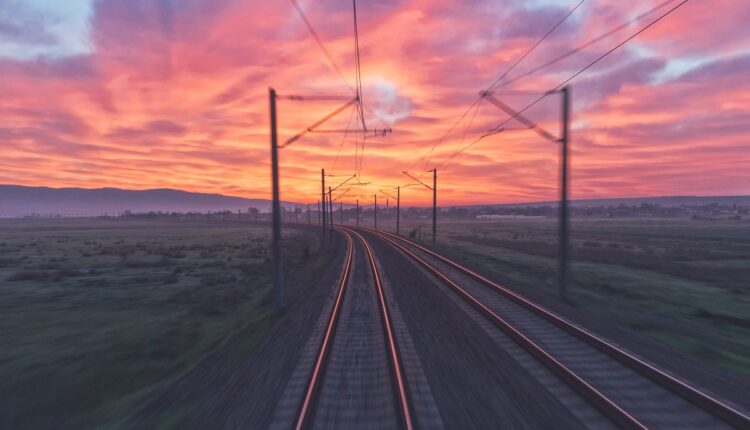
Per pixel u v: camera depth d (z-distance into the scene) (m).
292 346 11.94
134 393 10.34
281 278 17.44
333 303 18.19
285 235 109.19
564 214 17.42
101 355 14.23
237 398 8.41
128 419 8.03
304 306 18.03
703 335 13.07
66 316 21.05
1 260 47.22
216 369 10.47
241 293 25.58
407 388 8.44
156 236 105.56
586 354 10.47
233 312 21.47
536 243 60.78
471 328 13.40
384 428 7.00
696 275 28.69
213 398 8.52
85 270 40.53
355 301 18.62
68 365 13.21
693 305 19.30
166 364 13.09
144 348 14.88
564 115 16.59
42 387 11.23
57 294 27.52
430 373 9.31
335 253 47.22
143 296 26.77
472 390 8.33
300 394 8.34
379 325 14.23
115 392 10.80
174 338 16.00
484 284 21.92
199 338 16.34
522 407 7.55
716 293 22.69
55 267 42.78
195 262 47.66
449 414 7.30
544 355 9.80
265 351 11.62
